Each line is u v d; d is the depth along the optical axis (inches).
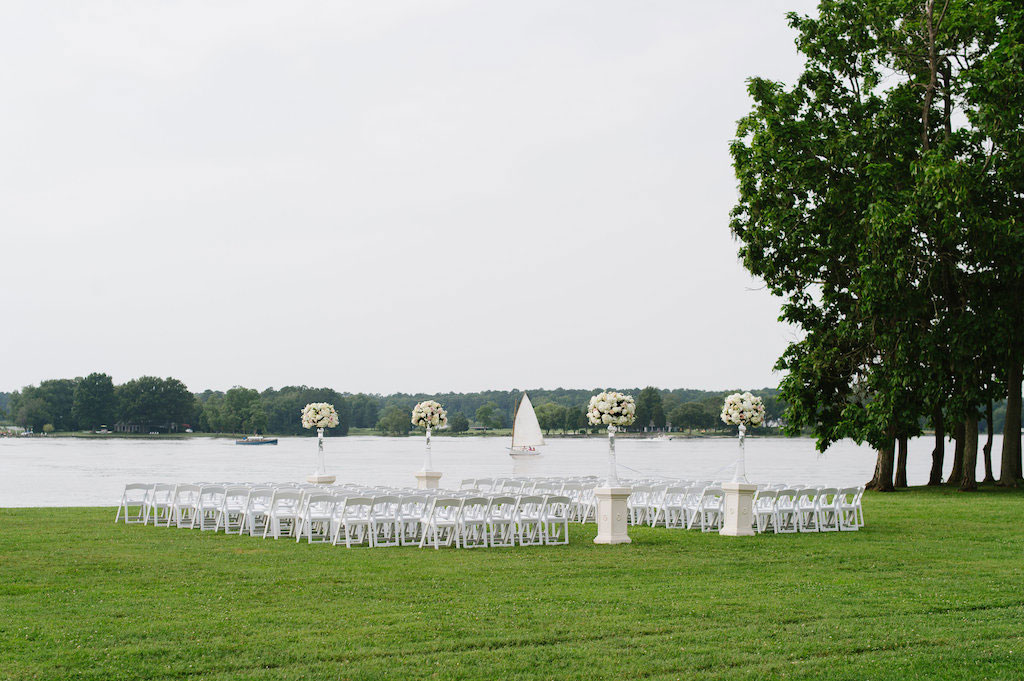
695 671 322.7
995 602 434.9
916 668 327.6
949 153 1166.3
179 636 355.9
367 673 313.7
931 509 917.8
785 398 1322.6
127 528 716.7
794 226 1246.9
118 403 6658.5
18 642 342.3
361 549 616.4
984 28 1197.1
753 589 467.8
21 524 733.9
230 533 694.5
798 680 314.5
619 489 662.5
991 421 1412.4
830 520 792.3
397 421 7819.9
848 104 1294.3
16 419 7032.5
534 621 389.4
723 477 1802.4
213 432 6806.1
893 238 1106.7
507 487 847.1
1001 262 1152.8
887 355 1198.9
